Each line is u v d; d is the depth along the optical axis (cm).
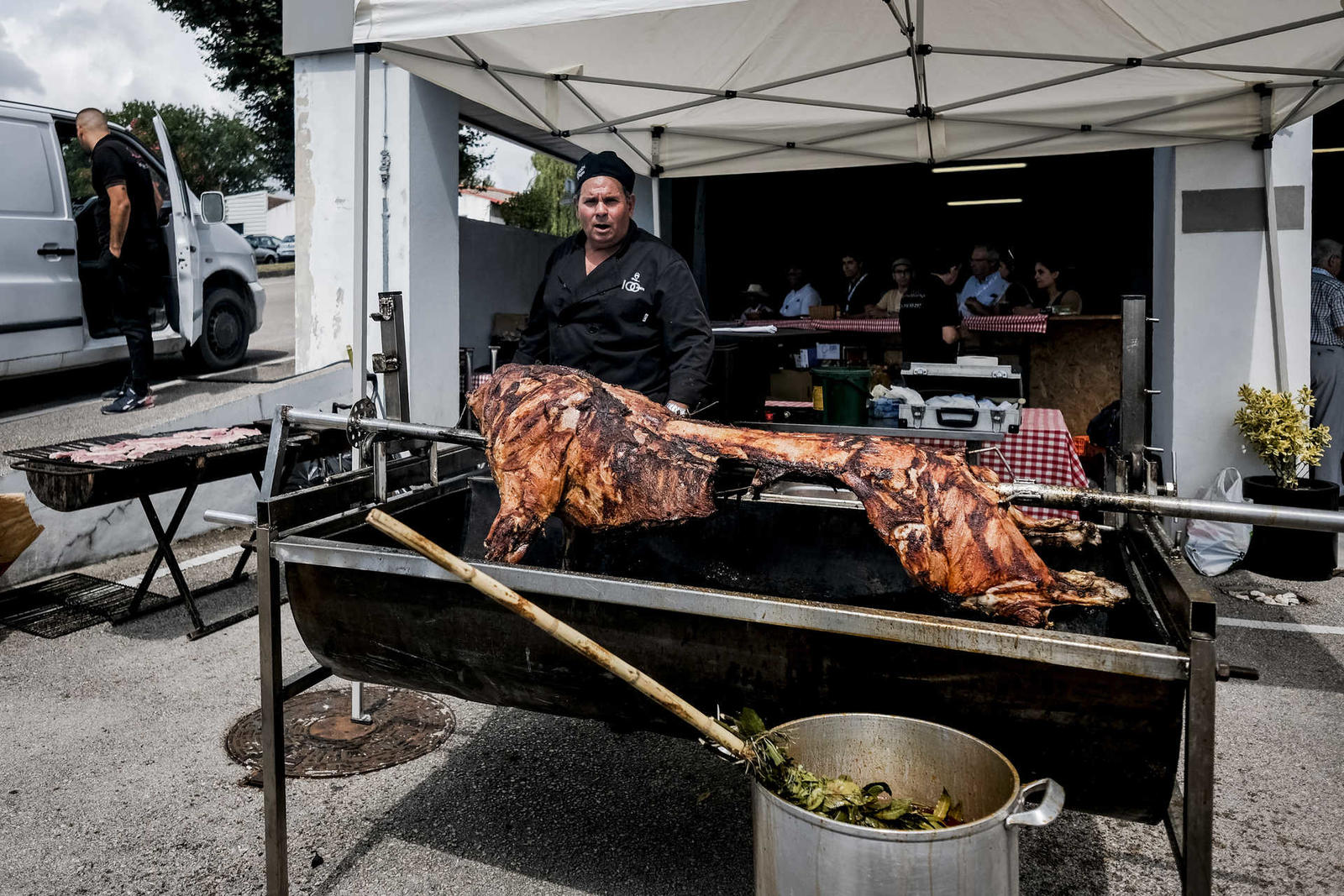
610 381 322
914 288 859
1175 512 186
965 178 1102
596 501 231
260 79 2144
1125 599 195
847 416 541
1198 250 527
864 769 181
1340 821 267
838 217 1156
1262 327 521
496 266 798
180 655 396
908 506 201
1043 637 161
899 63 471
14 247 591
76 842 258
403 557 204
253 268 803
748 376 581
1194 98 492
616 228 307
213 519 288
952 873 147
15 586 479
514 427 234
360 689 329
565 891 235
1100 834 263
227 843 257
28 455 395
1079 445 650
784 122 563
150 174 653
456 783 288
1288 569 498
